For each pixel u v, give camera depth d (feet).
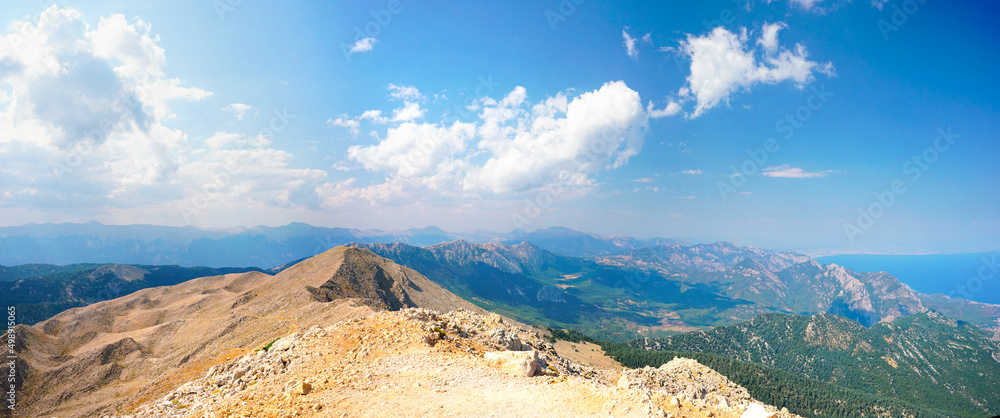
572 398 91.66
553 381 104.53
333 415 84.12
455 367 114.01
